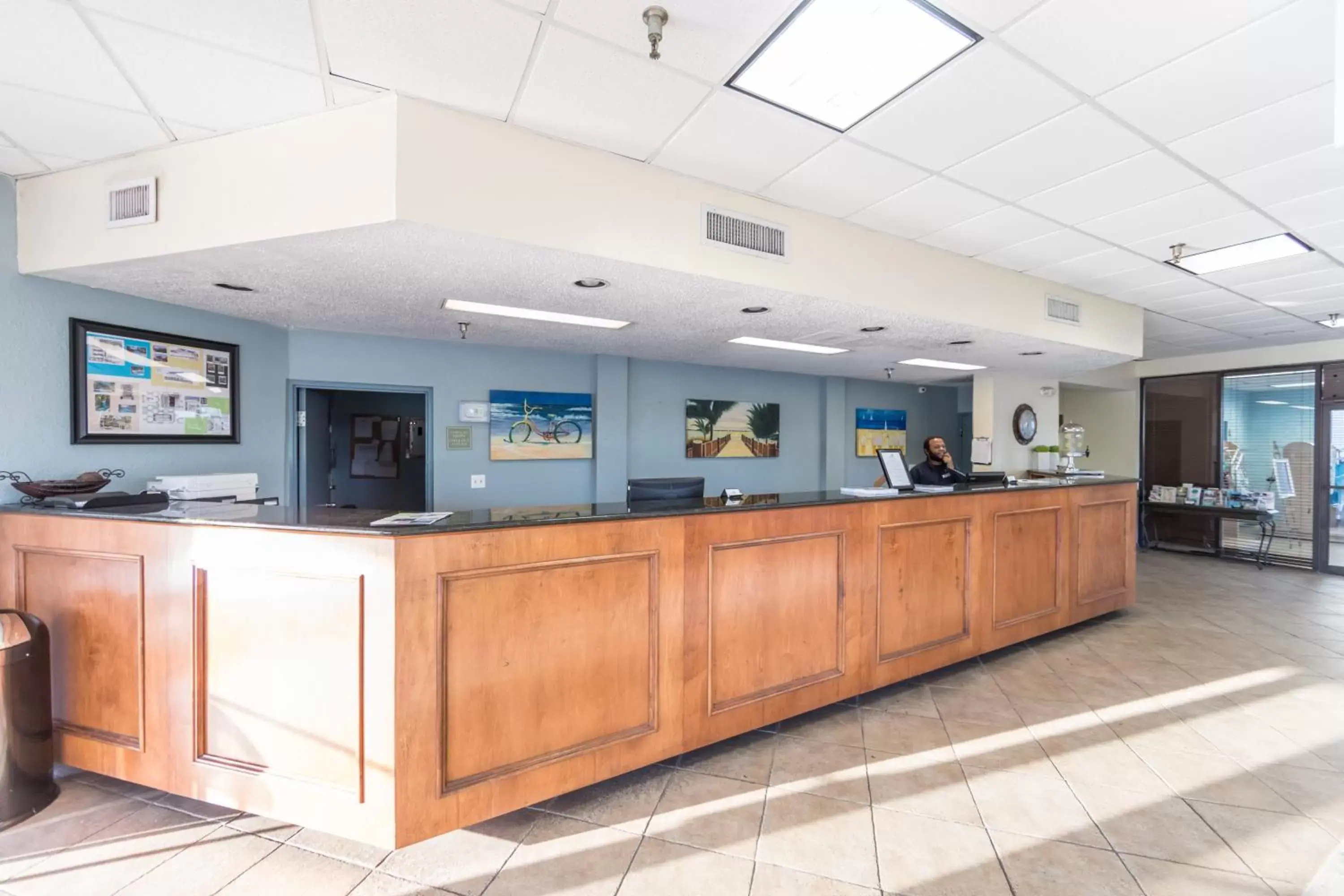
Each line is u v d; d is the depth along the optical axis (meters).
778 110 2.23
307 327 4.14
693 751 2.73
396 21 1.74
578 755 2.31
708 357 5.62
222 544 2.15
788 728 2.96
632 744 2.44
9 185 2.68
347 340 4.42
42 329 2.79
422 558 1.99
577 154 2.45
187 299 3.27
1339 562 6.51
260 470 3.97
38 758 2.27
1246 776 2.54
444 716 2.04
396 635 1.94
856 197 2.99
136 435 3.18
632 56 1.91
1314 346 6.68
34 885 1.89
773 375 6.87
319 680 2.04
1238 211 3.16
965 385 8.36
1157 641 4.30
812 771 2.57
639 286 2.97
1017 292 4.21
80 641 2.38
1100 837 2.14
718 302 3.32
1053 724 3.01
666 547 2.53
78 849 2.05
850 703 3.25
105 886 1.89
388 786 1.95
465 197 2.20
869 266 3.41
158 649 2.25
